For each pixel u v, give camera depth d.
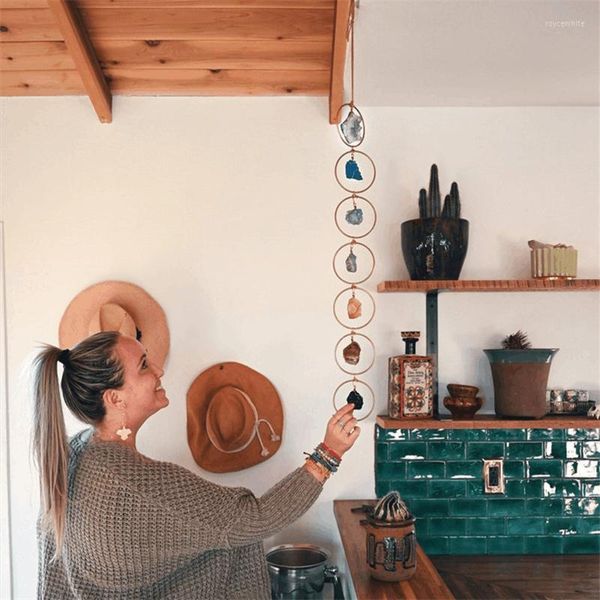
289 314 2.54
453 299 2.54
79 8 2.11
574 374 2.53
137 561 1.49
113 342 1.65
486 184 2.57
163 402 1.75
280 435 2.50
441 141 2.58
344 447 1.65
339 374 2.53
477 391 2.34
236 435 2.47
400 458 2.49
